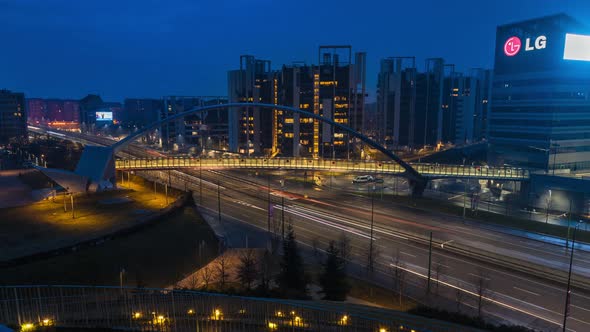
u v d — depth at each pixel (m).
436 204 94.62
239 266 53.72
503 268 57.16
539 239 68.94
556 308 46.31
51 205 89.88
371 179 127.62
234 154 189.62
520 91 118.88
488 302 47.66
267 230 75.62
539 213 92.12
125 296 35.59
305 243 68.31
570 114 113.06
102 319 31.16
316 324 33.50
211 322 32.03
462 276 54.78
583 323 43.25
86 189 102.88
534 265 57.53
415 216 84.44
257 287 49.00
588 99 115.62
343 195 106.31
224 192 109.19
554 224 78.81
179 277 54.00
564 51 108.31
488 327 39.03
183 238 68.62
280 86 178.38
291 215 85.81
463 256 61.81
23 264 55.03
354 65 165.50
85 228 72.88
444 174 107.44
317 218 83.50
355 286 52.03
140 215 81.69
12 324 29.75
